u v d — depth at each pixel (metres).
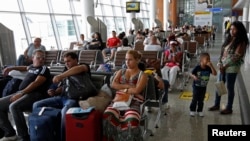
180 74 6.14
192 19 29.47
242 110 4.31
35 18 9.39
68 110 2.83
